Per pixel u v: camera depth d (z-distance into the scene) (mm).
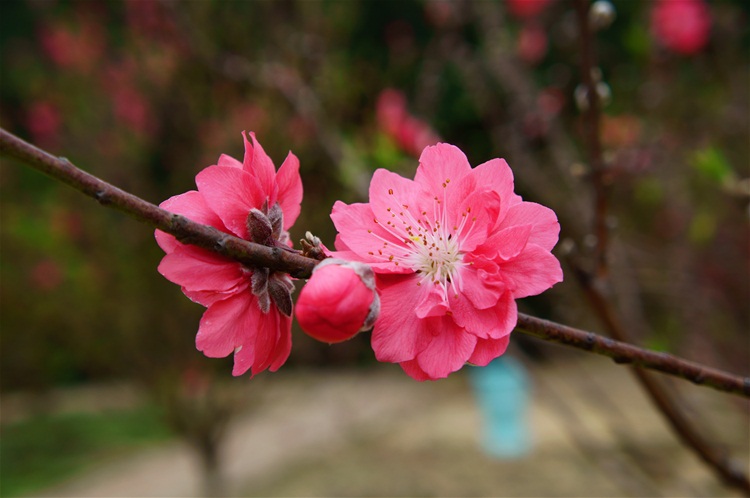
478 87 4320
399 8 7797
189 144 6496
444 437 7137
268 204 1145
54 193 8102
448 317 1119
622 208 4863
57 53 6980
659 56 4562
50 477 7805
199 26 5051
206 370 6477
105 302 6773
